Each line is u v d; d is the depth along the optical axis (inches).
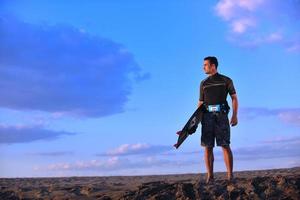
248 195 279.9
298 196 278.5
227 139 329.1
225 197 279.4
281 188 289.6
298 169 481.1
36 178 547.5
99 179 523.2
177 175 546.0
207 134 332.2
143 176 542.6
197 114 335.6
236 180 314.3
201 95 338.0
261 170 507.8
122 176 557.6
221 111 329.7
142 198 291.6
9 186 452.4
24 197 351.6
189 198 280.4
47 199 335.6
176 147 340.5
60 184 462.3
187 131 338.3
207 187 296.0
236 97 331.9
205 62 335.3
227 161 329.4
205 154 333.1
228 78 331.6
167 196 285.6
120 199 301.7
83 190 362.6
